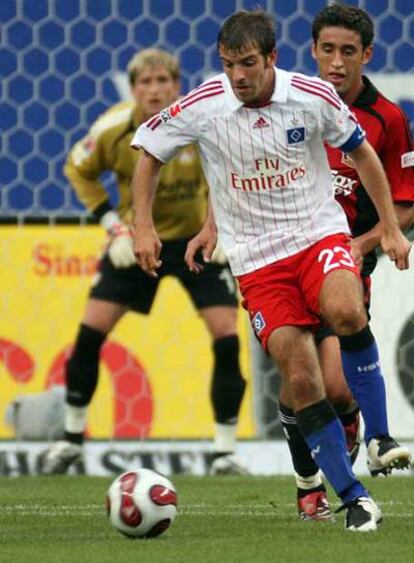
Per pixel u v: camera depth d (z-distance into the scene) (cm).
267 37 1962
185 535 2011
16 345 3309
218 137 2045
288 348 1973
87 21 3622
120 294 3170
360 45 2295
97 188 3266
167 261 3183
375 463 2144
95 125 3225
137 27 3628
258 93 1981
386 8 3594
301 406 1969
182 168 3158
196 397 3281
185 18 3625
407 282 3300
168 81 3131
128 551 1830
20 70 3597
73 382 3131
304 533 2008
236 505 2505
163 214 3170
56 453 3152
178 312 3303
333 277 1983
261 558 1752
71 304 3331
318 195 2058
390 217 2081
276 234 2036
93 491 2773
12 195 3562
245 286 2052
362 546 1836
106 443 3250
